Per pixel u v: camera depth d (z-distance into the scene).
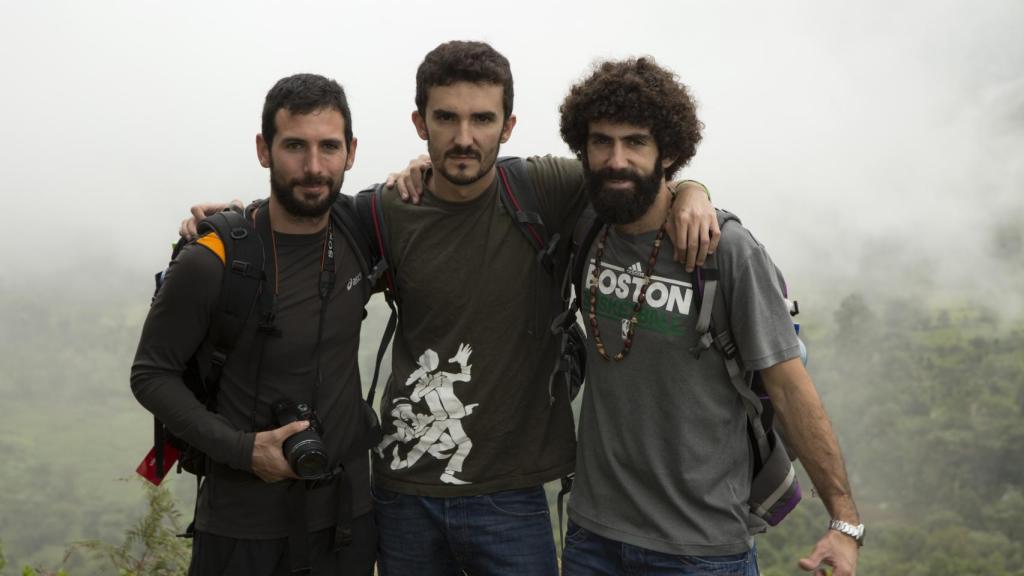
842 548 2.25
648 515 2.42
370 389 2.74
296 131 2.38
